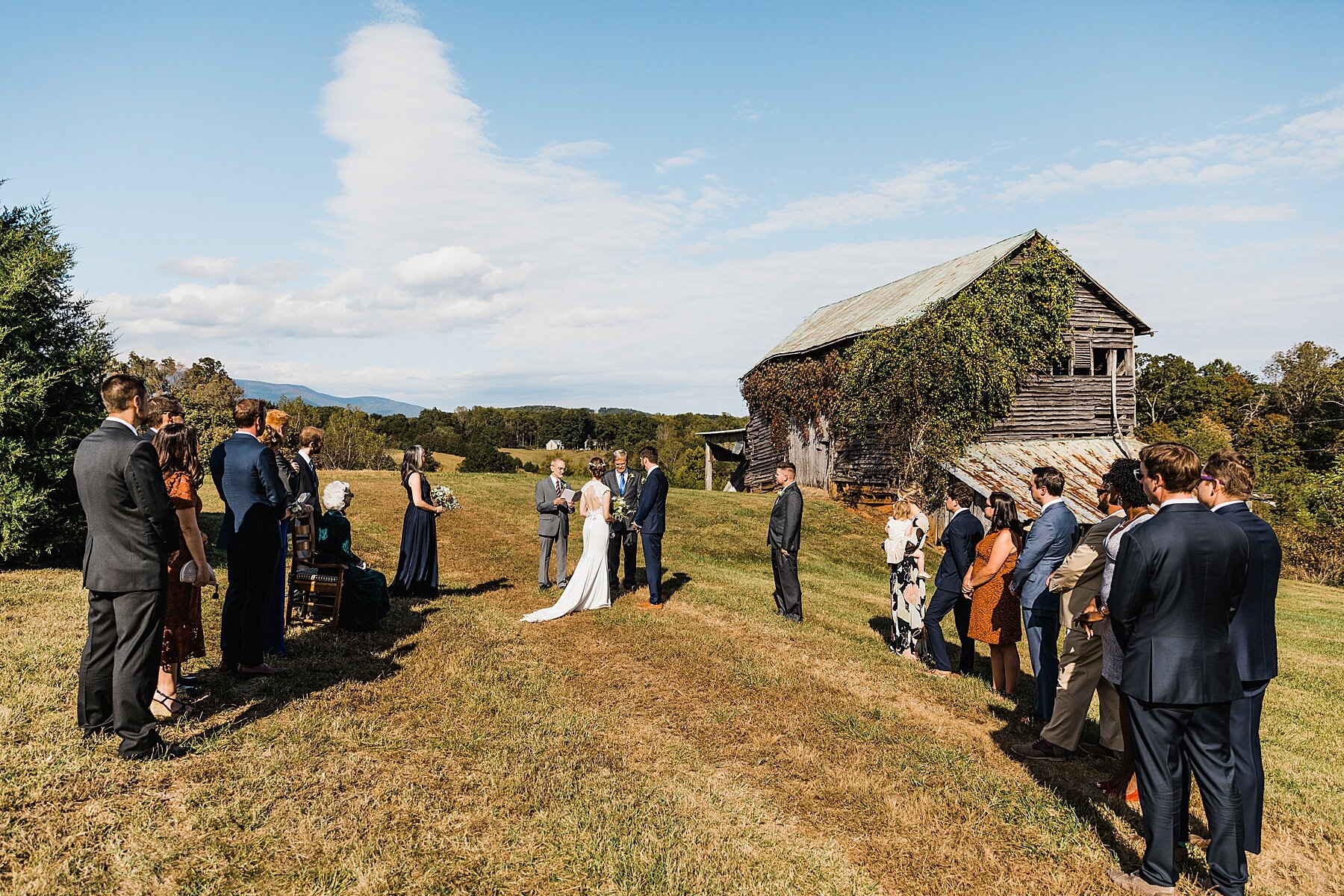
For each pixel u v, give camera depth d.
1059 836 4.36
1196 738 3.79
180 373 53.00
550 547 10.88
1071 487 20.59
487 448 75.06
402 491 22.58
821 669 7.44
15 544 8.92
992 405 22.52
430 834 3.88
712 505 21.91
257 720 5.00
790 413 29.42
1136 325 25.66
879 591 13.94
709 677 6.92
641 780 4.77
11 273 9.52
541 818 4.15
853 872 3.93
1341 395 60.41
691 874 3.75
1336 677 9.41
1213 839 3.77
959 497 7.69
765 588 12.15
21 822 3.52
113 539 4.12
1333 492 33.06
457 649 7.11
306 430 7.86
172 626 4.86
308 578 7.46
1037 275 23.52
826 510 22.95
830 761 5.29
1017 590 6.25
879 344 22.98
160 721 4.82
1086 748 5.71
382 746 4.87
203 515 15.28
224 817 3.77
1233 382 62.78
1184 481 3.84
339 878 3.42
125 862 3.35
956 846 4.25
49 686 5.05
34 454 9.26
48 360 9.80
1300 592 20.69
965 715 6.42
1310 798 5.11
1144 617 3.82
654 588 9.91
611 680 6.74
